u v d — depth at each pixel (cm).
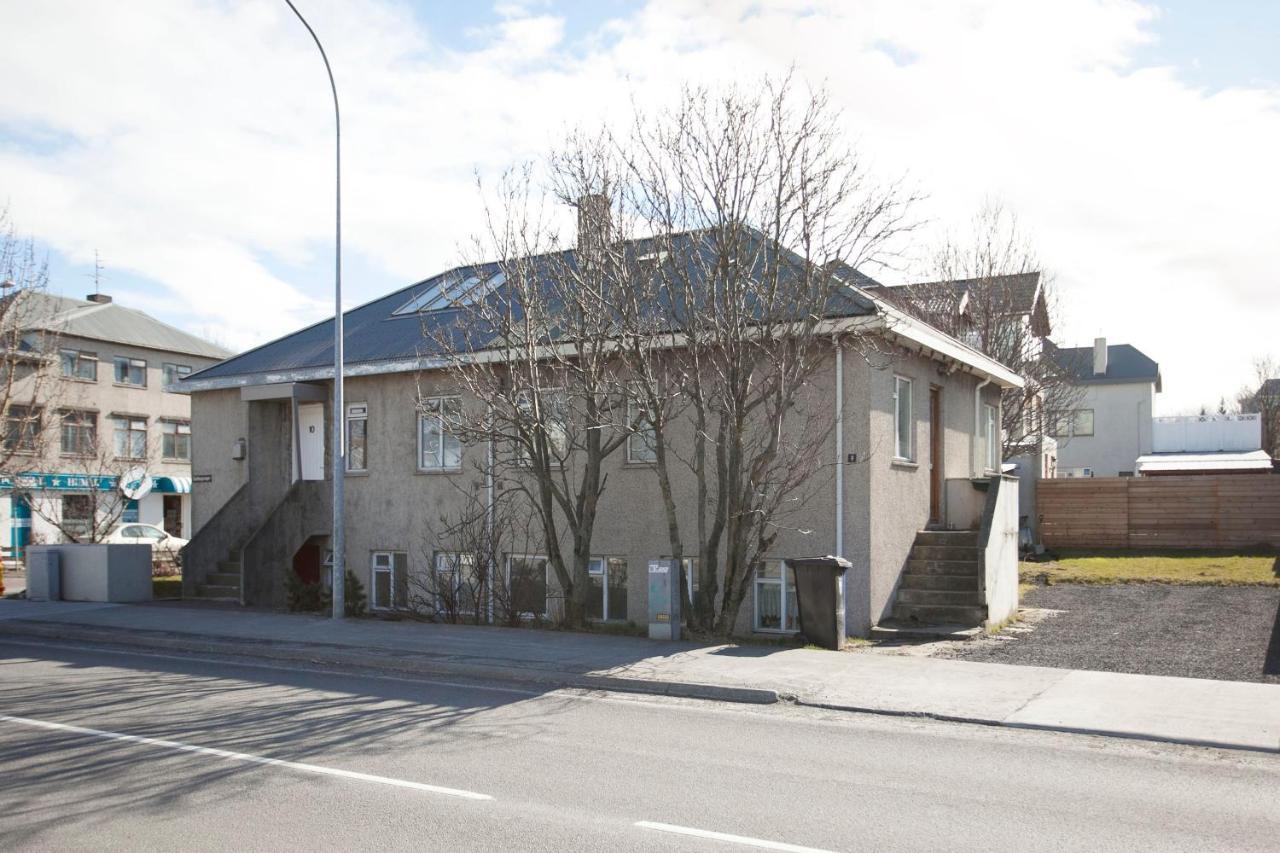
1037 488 2833
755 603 1669
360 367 2105
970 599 1627
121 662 1377
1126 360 5347
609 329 1544
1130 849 588
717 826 631
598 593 1845
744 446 1628
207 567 2216
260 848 597
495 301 1795
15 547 4125
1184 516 2678
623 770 771
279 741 873
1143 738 875
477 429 1620
